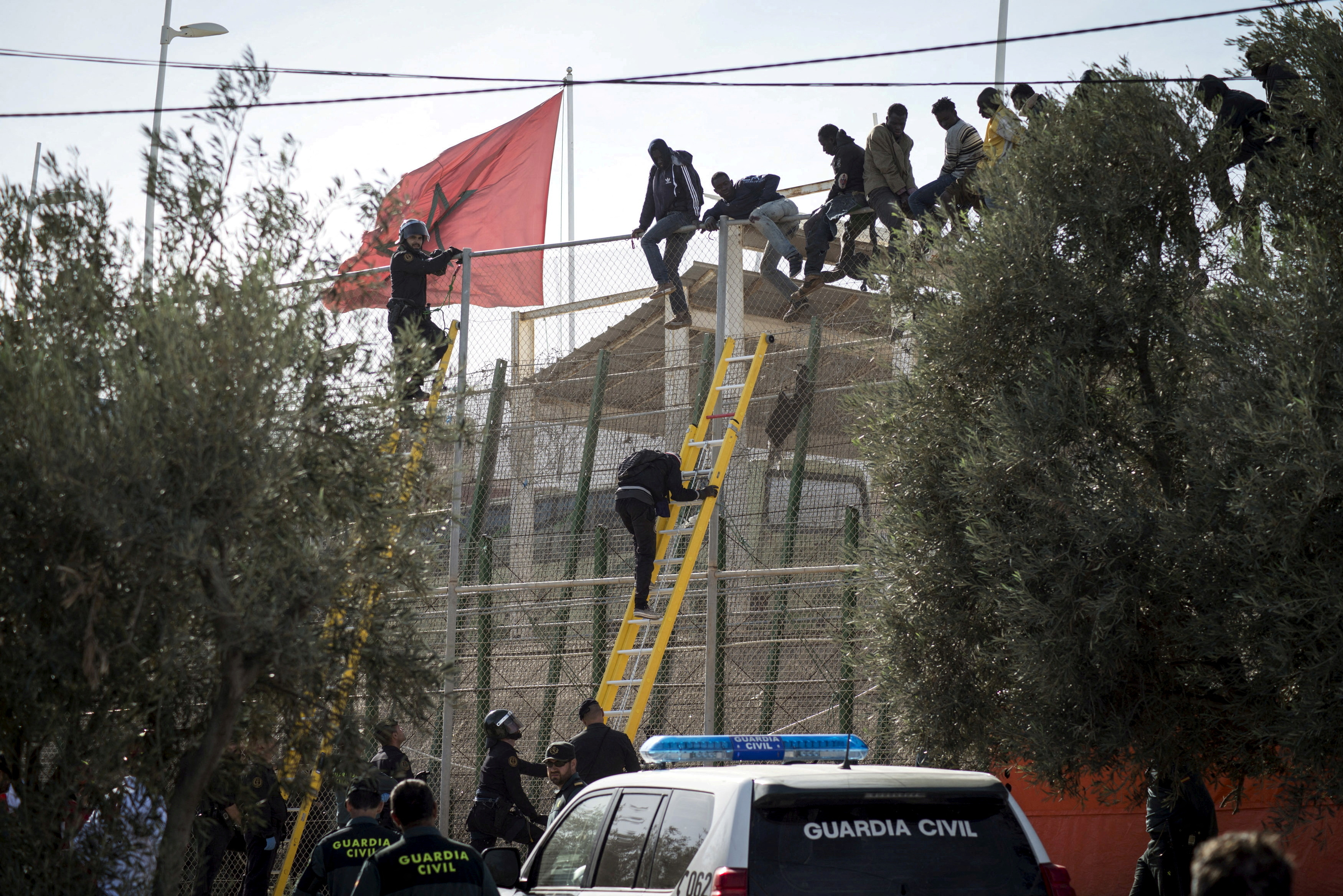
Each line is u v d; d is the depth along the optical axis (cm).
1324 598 1730
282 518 1440
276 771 1638
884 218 3444
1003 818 1431
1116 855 2948
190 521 1341
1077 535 2000
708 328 4494
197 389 1372
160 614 1384
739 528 3547
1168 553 1916
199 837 1866
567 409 4366
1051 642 1955
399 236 3594
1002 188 2298
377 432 1583
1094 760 2028
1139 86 2248
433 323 3897
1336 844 2812
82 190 1602
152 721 1488
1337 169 2014
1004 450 2052
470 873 1612
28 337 1434
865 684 3169
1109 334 2159
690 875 1399
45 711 1414
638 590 3103
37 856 1412
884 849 1374
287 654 1403
